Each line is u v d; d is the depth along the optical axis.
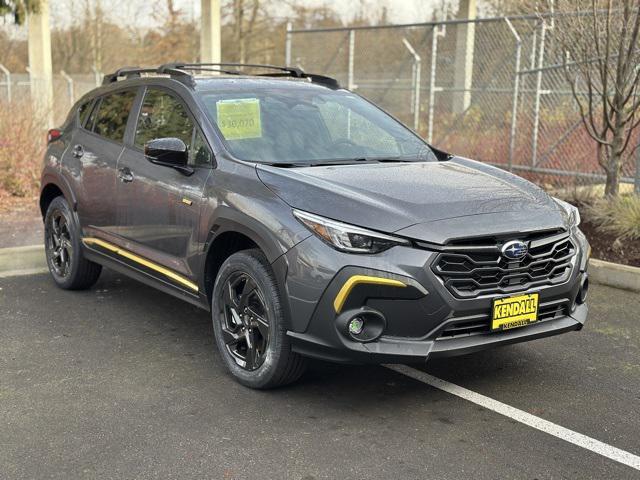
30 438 3.64
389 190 4.09
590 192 8.66
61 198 6.21
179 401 4.10
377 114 5.56
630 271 6.44
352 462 3.44
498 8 15.12
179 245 4.78
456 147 12.28
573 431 3.80
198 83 5.15
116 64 35.12
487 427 3.83
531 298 3.98
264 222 4.02
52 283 6.54
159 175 4.96
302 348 3.89
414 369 4.64
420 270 3.69
